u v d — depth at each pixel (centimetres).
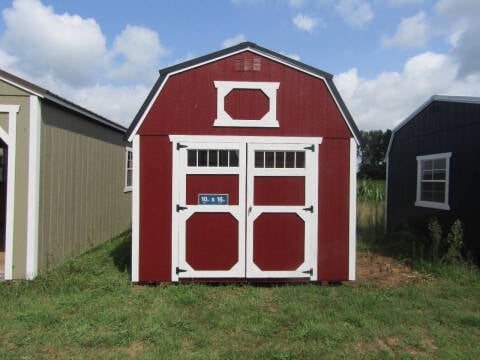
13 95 654
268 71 643
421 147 1077
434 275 738
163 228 638
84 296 568
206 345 425
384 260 881
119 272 698
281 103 644
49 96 676
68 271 689
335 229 651
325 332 452
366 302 557
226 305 539
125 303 545
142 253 636
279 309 530
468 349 431
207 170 638
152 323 475
